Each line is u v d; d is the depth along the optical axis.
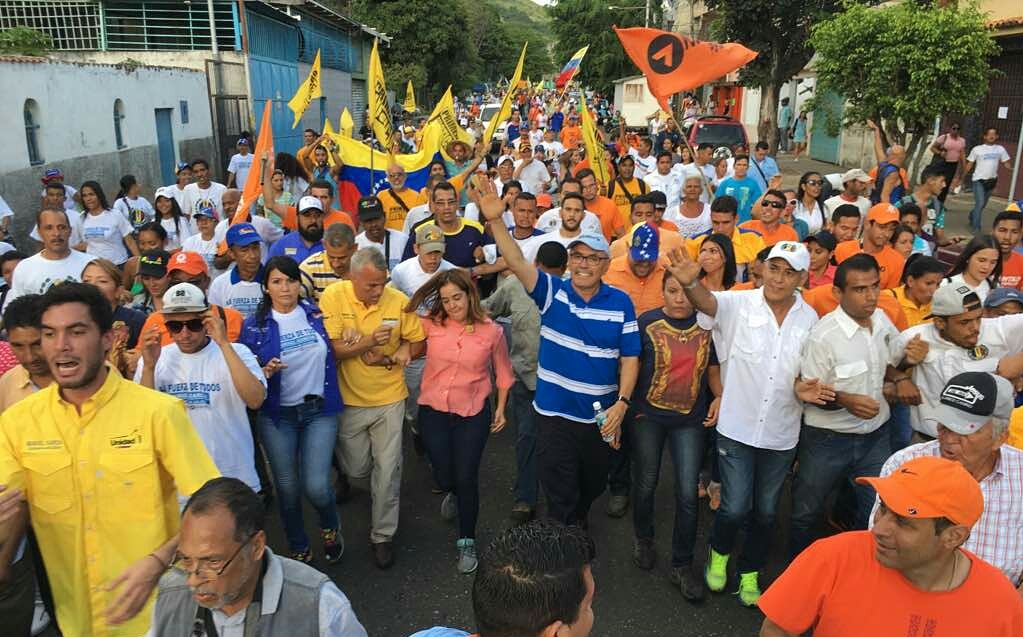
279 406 4.62
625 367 4.54
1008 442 3.68
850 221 6.73
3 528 3.03
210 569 2.33
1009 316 4.48
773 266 4.27
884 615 2.53
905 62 13.72
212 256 7.94
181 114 18.80
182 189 11.09
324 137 11.11
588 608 2.00
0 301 6.29
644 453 4.73
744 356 4.36
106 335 3.00
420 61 52.62
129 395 3.09
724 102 41.12
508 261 4.42
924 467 2.45
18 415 3.05
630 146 16.14
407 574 4.95
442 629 2.20
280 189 9.21
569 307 4.53
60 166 13.26
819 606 2.64
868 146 25.08
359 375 4.90
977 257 5.30
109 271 5.00
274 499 5.90
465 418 4.92
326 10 30.09
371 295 4.83
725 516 4.48
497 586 1.89
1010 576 3.16
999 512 3.14
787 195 8.10
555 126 32.72
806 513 4.55
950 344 4.25
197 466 3.11
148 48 21.41
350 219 7.54
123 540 3.09
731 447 4.45
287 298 4.61
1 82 11.48
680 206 8.41
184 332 3.96
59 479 3.03
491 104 53.56
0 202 9.15
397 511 5.02
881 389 4.28
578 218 6.77
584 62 62.78
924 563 2.43
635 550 5.02
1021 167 17.09
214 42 21.03
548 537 1.95
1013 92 17.50
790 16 22.66
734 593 4.76
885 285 6.35
